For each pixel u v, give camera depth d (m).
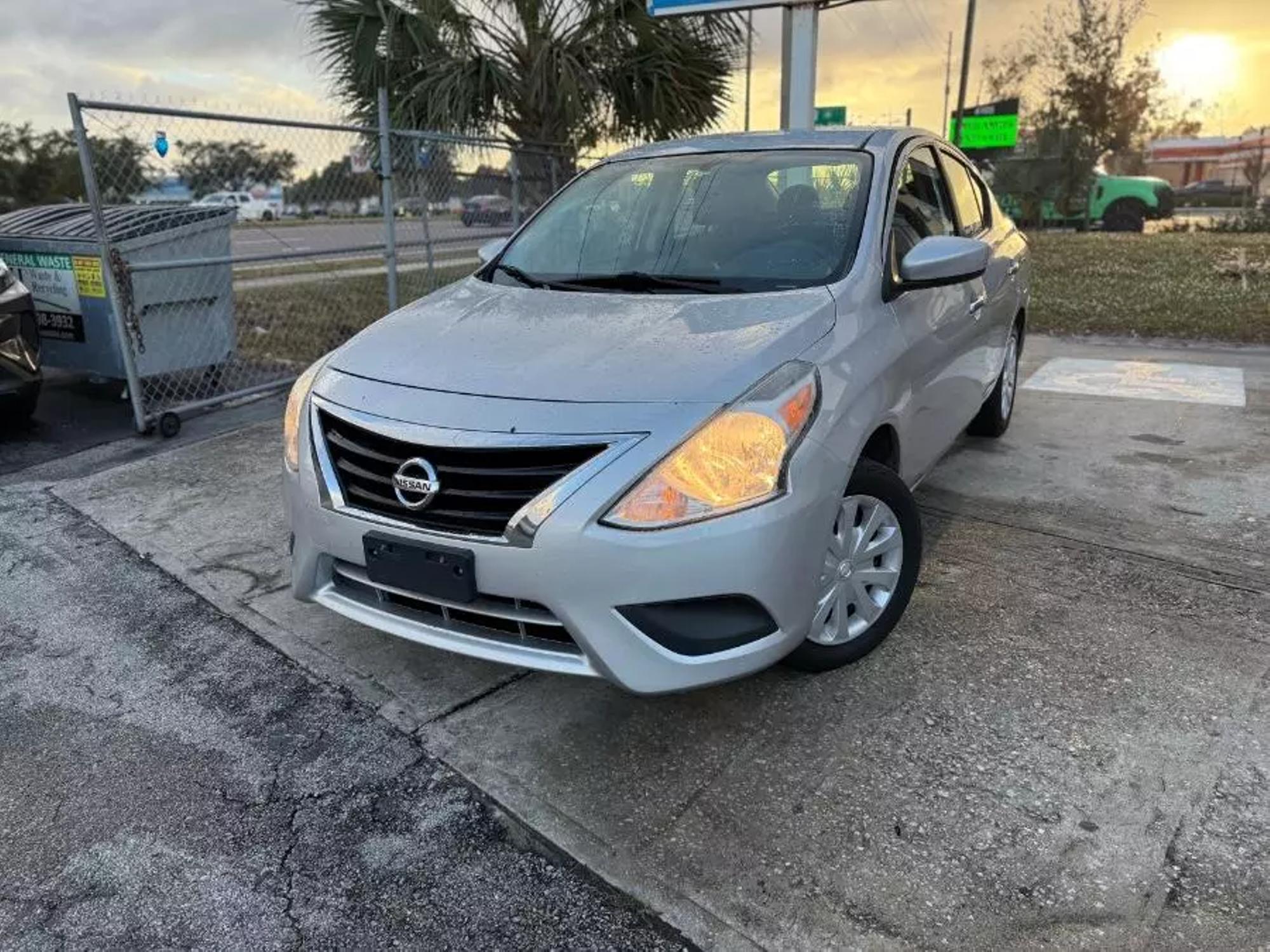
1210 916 1.95
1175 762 2.42
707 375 2.37
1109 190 19.61
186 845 2.28
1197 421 5.38
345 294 9.53
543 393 2.37
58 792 2.47
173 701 2.87
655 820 2.30
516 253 3.65
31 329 5.39
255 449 5.29
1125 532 3.88
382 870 2.18
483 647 2.38
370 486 2.49
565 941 1.97
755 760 2.50
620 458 2.21
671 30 8.59
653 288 3.10
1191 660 2.90
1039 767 2.42
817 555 2.44
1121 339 7.94
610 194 3.70
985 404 4.86
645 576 2.19
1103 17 21.95
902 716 2.66
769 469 2.29
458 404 2.40
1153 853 2.12
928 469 3.51
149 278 5.87
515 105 8.59
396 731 2.69
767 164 3.55
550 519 2.19
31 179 21.17
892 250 3.16
